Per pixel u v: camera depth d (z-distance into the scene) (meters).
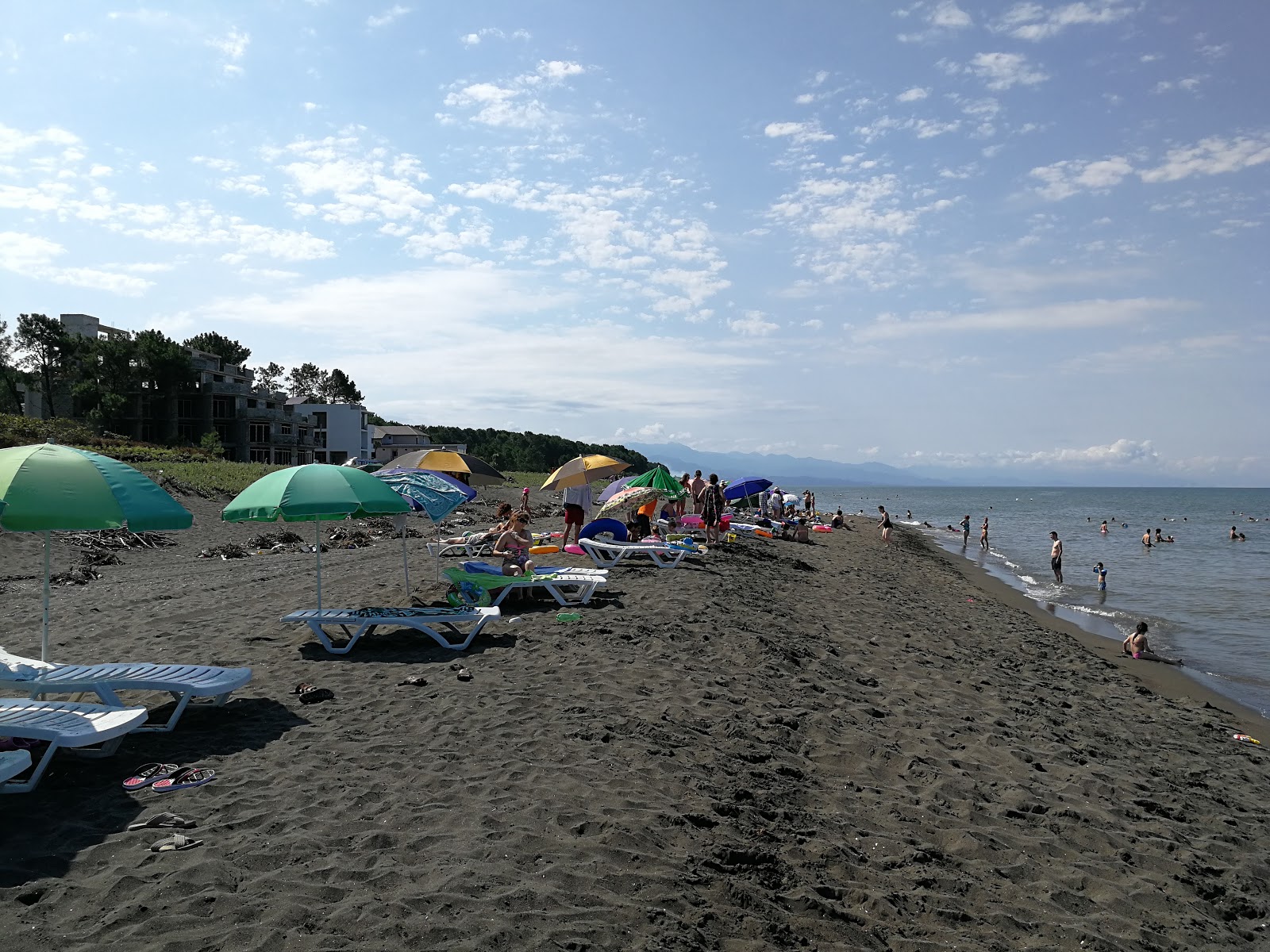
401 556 20.80
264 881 4.52
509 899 4.46
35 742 6.15
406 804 5.65
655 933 4.32
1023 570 33.66
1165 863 6.43
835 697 9.62
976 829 6.52
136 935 3.95
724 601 14.23
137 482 6.77
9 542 20.36
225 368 77.56
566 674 9.14
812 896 5.05
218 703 7.70
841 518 47.25
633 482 21.41
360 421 94.44
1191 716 11.88
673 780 6.41
